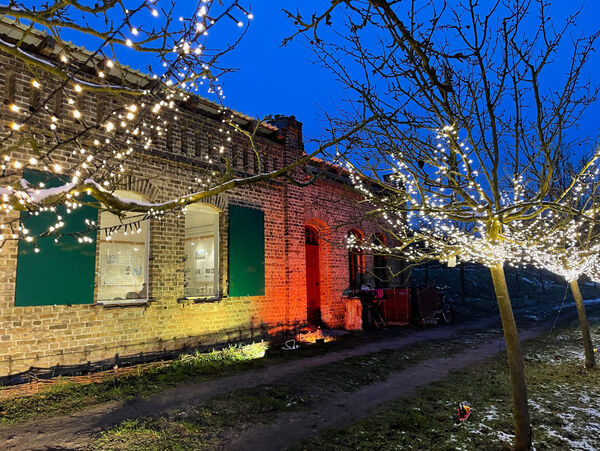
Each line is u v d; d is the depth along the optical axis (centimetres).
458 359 984
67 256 715
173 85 360
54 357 691
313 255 1402
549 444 491
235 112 1034
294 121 1248
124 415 566
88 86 326
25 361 658
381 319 1541
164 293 866
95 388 661
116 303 783
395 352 1049
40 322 679
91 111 761
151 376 745
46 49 694
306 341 1149
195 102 934
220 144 1015
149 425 534
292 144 1230
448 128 444
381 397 677
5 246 648
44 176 680
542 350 1076
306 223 1353
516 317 1841
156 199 864
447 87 264
